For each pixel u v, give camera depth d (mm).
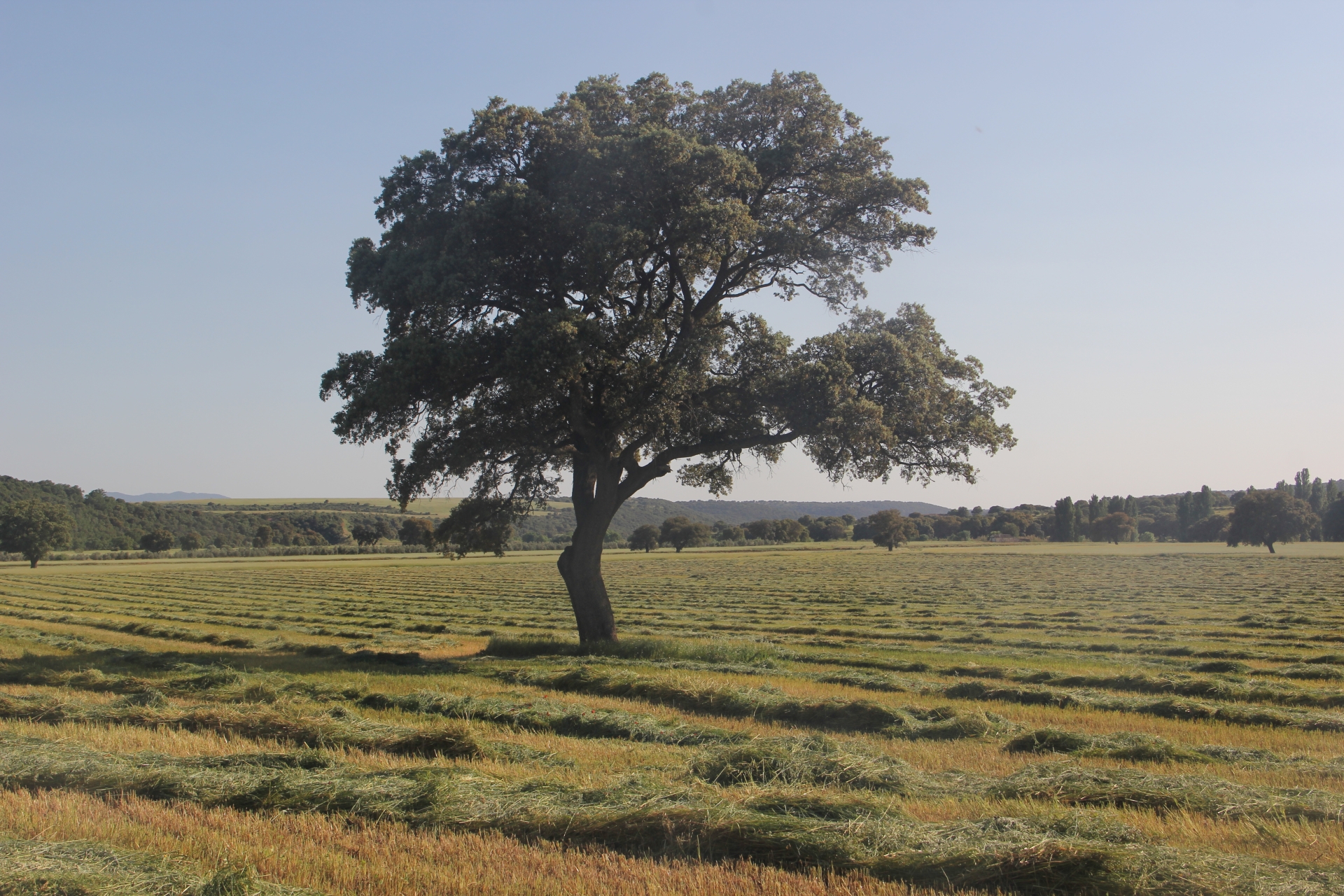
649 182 22016
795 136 24188
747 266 25266
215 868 7402
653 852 7918
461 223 21953
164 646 28750
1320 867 7172
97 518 163625
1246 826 8672
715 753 11219
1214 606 43906
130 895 6668
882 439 22562
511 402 22281
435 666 22594
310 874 7398
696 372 23406
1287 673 21734
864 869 7398
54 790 9688
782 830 8031
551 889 7020
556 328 20344
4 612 45594
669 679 17734
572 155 22781
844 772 10328
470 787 9617
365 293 24141
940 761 11820
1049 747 12750
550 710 15062
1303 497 185500
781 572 87250
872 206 24453
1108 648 27812
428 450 23094
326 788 9539
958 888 7086
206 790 9641
